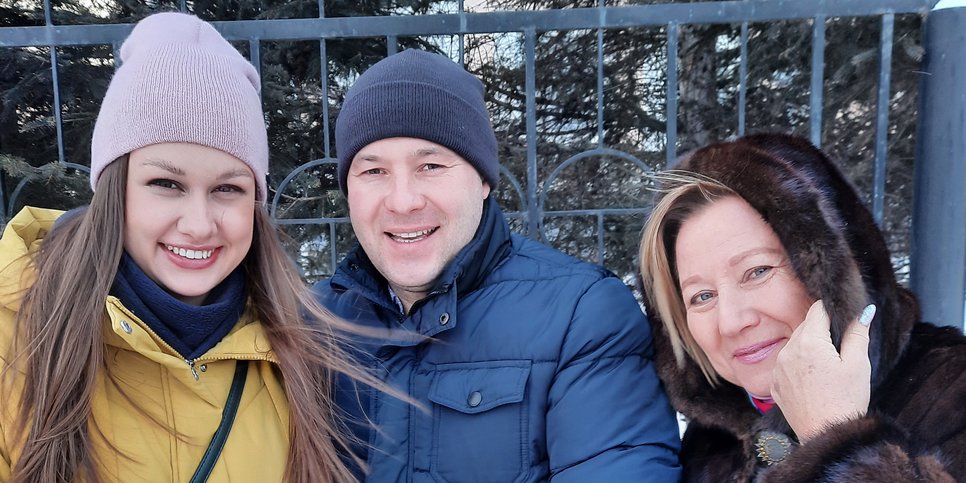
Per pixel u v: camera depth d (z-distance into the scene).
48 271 0.98
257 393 1.05
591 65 2.66
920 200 1.36
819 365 0.93
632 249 2.66
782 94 2.57
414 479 1.08
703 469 1.07
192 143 0.97
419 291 1.14
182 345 0.99
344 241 2.58
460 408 1.06
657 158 2.67
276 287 1.09
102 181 0.98
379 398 1.12
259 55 1.38
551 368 1.07
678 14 1.35
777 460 0.99
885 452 0.88
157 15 1.01
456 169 1.12
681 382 1.08
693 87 2.63
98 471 0.94
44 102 2.40
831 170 0.98
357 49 2.48
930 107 1.33
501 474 1.06
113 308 0.94
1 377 0.94
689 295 1.04
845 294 0.94
